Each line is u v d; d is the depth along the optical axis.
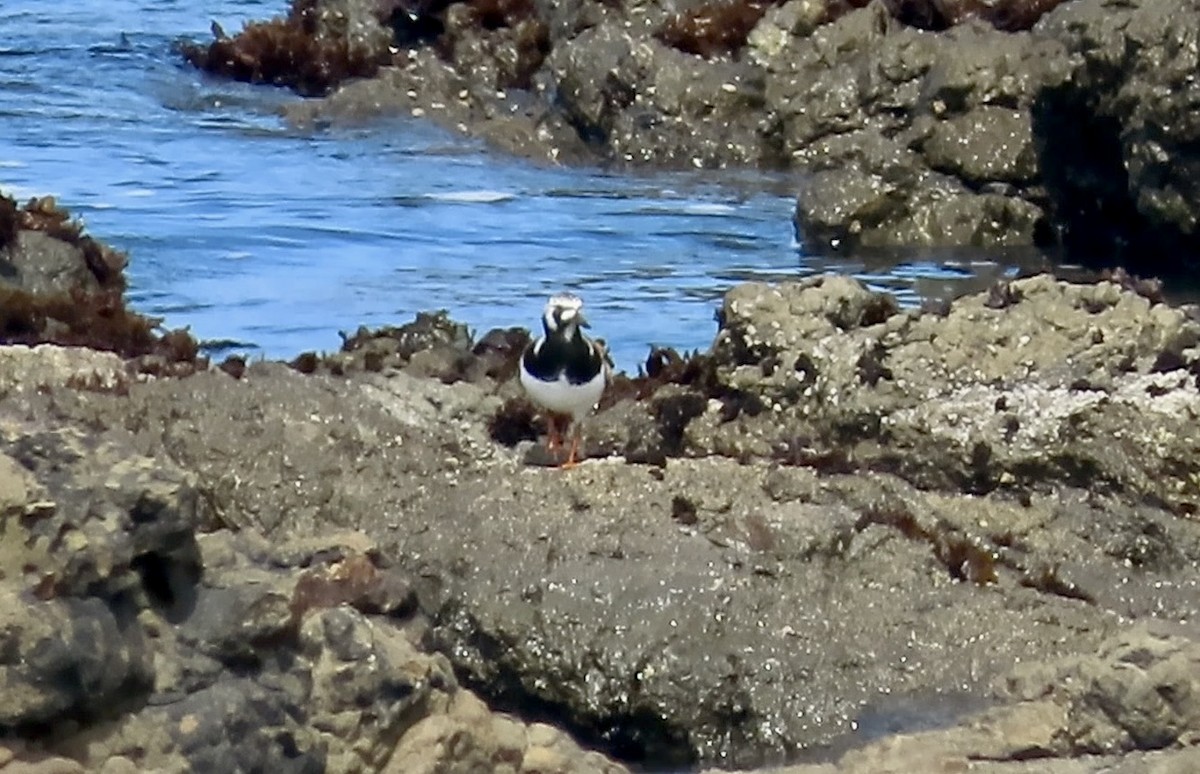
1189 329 15.31
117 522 6.91
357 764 7.20
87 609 6.79
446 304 20.86
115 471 7.05
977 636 12.30
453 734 7.41
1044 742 9.72
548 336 13.49
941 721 11.59
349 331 19.34
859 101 28.64
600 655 12.09
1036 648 12.26
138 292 20.80
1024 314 15.43
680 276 22.94
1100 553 13.40
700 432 15.00
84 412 13.48
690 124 30.11
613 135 30.31
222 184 27.05
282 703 7.14
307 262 22.69
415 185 27.70
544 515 12.99
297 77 34.94
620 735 12.08
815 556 12.77
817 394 15.19
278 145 30.23
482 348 16.66
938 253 25.47
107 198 25.69
